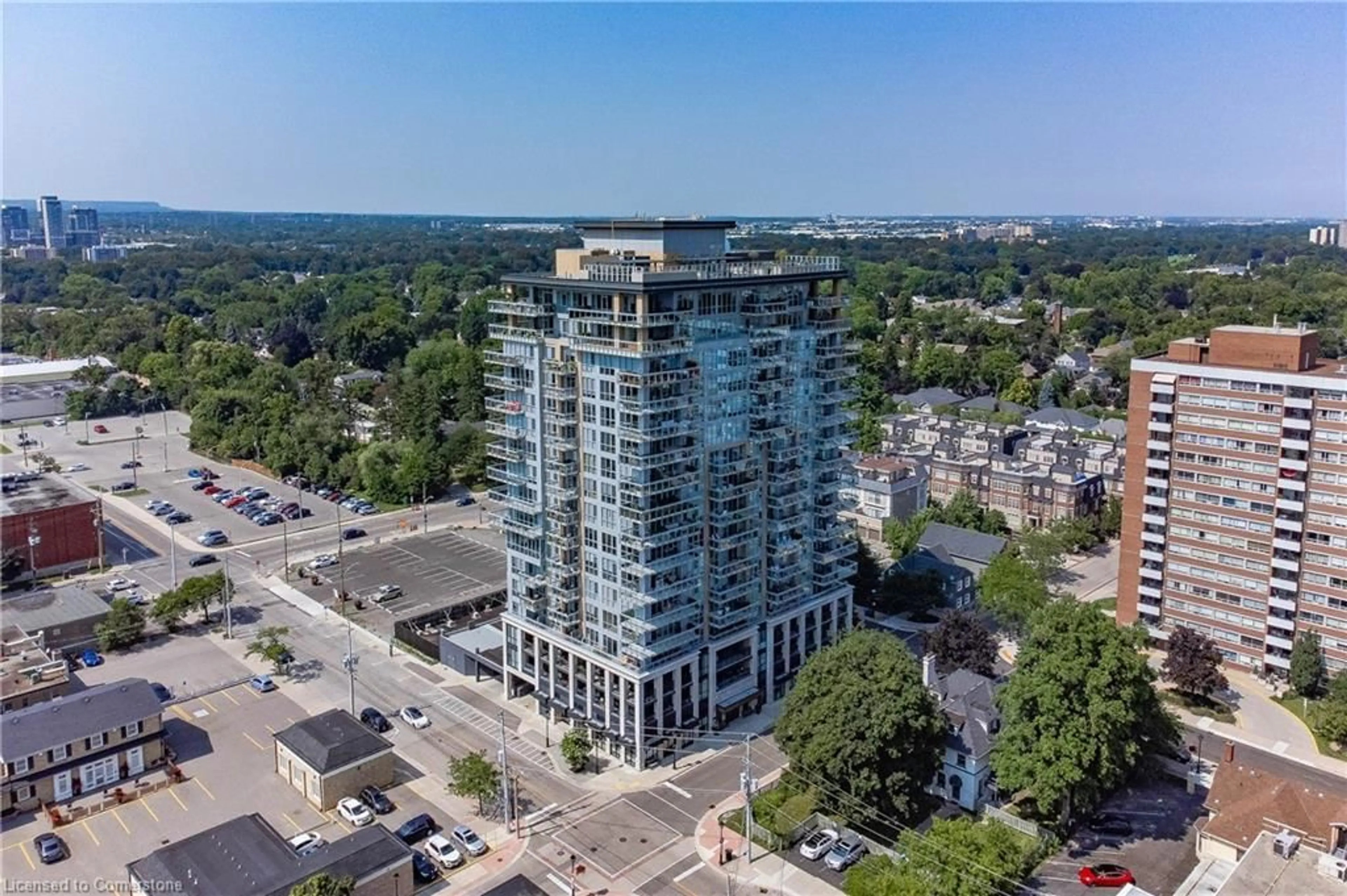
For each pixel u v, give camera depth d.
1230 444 147.12
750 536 137.38
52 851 108.56
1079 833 112.69
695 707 132.88
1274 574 145.50
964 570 179.75
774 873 106.50
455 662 154.38
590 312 125.69
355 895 97.44
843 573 152.88
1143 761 122.81
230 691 147.25
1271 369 144.75
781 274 137.88
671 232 135.25
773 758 129.62
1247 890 90.06
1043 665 111.94
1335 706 130.12
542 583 134.88
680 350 122.94
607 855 109.62
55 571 193.00
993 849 98.88
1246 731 134.12
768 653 142.75
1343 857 95.75
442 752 130.88
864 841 109.88
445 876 105.94
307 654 160.25
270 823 115.31
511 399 136.12
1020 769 109.25
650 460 122.06
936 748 116.00
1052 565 181.62
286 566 197.88
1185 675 140.25
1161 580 157.25
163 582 189.88
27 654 144.62
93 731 121.56
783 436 138.12
